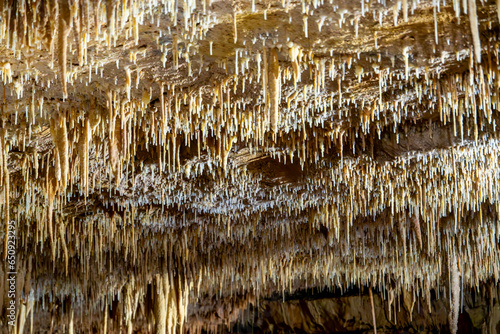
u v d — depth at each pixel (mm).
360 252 12367
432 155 6895
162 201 8219
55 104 5477
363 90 5430
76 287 12312
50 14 3820
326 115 6051
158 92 5352
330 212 9484
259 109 5695
